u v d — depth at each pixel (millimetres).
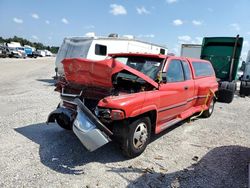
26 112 7207
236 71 13031
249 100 12609
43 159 4266
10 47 50469
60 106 5262
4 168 3893
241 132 6430
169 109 5383
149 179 3828
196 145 5336
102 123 4188
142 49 16625
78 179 3719
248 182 3785
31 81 15141
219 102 11273
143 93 4559
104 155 4566
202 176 3992
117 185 3623
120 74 5164
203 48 13781
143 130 4586
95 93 4637
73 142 5039
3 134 5297
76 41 13648
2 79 15422
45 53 77062
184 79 6133
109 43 13836
